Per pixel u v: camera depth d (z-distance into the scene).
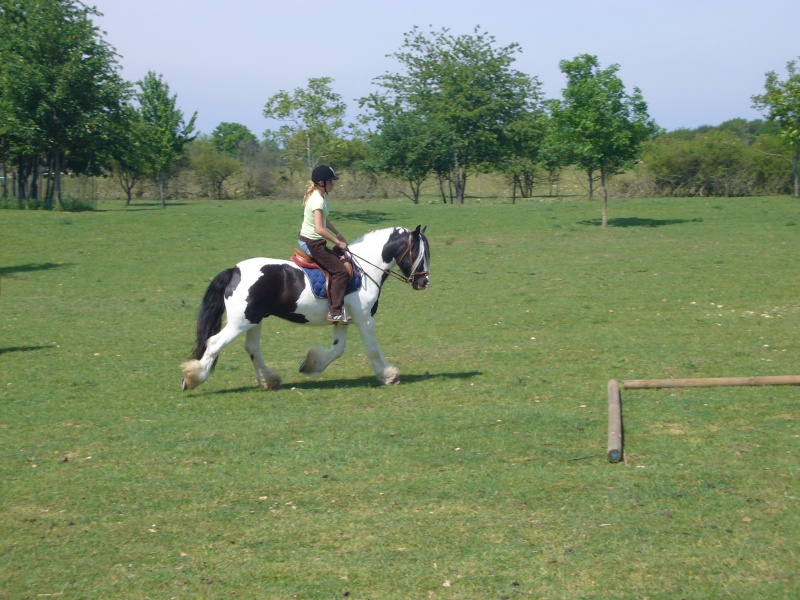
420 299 17.42
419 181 47.47
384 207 39.78
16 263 23.23
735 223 30.47
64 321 15.48
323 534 5.80
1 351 12.75
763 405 8.68
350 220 33.50
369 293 10.02
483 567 5.27
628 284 18.33
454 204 43.62
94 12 40.34
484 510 6.15
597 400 9.22
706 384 9.45
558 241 27.02
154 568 5.38
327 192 9.86
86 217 33.09
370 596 4.97
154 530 5.94
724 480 6.62
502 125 47.66
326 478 6.88
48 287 19.56
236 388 10.30
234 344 13.27
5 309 16.78
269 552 5.55
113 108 41.28
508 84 48.56
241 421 8.62
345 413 8.89
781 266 20.02
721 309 15.14
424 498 6.41
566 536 5.68
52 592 5.10
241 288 9.43
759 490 6.39
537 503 6.26
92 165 44.88
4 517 6.21
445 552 5.48
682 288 17.53
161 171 46.16
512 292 17.92
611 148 28.81
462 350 12.54
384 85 49.50
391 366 10.26
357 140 50.91
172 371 11.30
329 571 5.27
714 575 5.11
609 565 5.26
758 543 5.49
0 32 38.88
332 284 9.63
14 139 38.84
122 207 44.66
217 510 6.27
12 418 8.89
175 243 26.97
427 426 8.30
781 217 32.00
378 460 7.30
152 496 6.57
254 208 39.03
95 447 7.83
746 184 48.59
